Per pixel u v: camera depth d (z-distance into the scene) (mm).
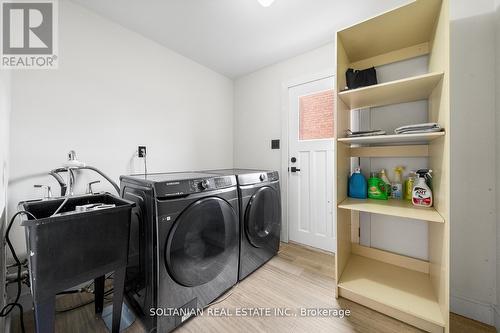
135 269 1304
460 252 1314
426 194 1367
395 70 1652
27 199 1371
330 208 2139
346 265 1673
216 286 1445
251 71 2695
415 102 1579
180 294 1229
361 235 1823
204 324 1242
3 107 1059
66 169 1382
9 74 1256
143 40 1950
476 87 1269
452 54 1312
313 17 1695
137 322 1259
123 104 1826
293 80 2334
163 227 1138
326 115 2154
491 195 1245
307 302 1420
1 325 1078
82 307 1394
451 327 1208
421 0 1146
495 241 1235
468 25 1278
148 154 2004
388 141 1529
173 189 1193
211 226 1410
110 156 1752
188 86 2357
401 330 1189
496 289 1221
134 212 1301
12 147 1320
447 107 1073
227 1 1525
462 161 1305
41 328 860
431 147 1422
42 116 1432
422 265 1556
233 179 1581
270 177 1988
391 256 1681
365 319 1270
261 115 2641
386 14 1249
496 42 1219
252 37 1976
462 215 1310
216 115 2691
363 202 1528
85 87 1612
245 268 1686
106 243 1025
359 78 1590
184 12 1637
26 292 1364
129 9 1610
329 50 2086
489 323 1226
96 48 1660
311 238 2266
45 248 849
